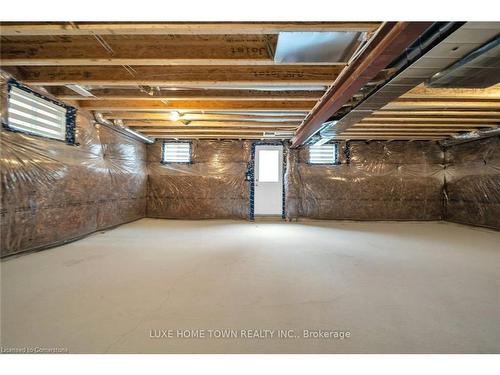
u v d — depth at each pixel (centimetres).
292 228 443
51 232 288
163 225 459
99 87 284
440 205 536
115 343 127
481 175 459
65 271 218
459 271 229
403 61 181
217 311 156
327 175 543
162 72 240
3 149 233
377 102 248
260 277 210
